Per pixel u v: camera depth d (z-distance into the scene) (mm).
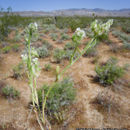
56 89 3439
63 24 17875
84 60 6805
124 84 4496
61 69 5918
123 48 8211
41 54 7254
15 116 3244
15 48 8016
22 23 17141
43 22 20125
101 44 8914
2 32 10617
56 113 3123
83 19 18562
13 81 4852
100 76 4684
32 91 1128
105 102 3588
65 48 8305
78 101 3715
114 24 16531
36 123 2990
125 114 3238
